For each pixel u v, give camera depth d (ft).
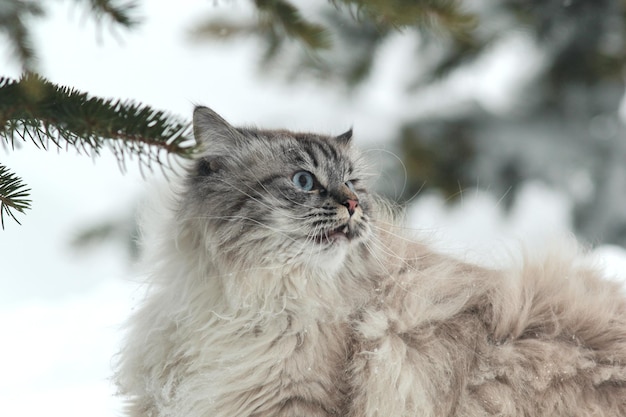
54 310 69.56
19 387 54.95
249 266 32.09
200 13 64.44
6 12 23.72
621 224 70.69
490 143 68.03
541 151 67.92
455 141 68.33
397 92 69.82
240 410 31.22
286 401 31.30
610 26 63.05
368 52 65.72
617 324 34.32
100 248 65.05
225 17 63.31
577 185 72.90
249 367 31.19
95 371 57.26
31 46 24.14
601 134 70.49
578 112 68.49
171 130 19.24
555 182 69.77
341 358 32.32
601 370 32.32
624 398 31.94
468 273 35.86
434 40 63.67
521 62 68.69
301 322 31.99
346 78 66.54
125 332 35.45
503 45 65.05
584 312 34.32
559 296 34.76
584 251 44.45
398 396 31.78
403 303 33.86
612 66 64.18
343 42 65.36
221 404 31.27
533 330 33.71
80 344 62.03
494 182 68.49
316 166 34.55
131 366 33.83
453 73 67.41
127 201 65.92
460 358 32.65
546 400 31.73
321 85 66.95
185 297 32.86
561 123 68.54
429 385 32.22
